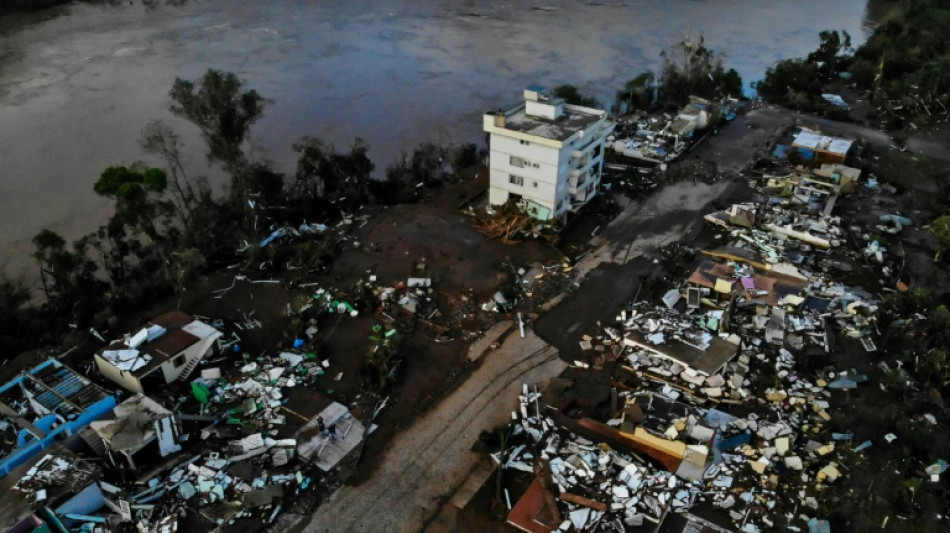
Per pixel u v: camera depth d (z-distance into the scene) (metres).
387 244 59.69
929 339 48.00
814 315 51.00
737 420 41.66
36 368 43.09
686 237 61.38
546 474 38.22
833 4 150.00
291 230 61.16
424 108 92.94
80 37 117.56
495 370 46.25
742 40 124.50
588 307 52.25
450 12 139.25
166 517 35.41
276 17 133.38
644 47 119.38
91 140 81.56
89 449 38.41
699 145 79.81
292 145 79.00
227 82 62.97
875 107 91.88
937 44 105.06
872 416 42.38
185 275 52.22
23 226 64.44
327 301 51.91
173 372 44.22
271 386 43.91
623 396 43.91
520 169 60.12
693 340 47.12
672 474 38.06
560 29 129.50
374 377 44.69
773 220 63.22
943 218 60.09
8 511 33.62
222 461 38.59
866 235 61.72
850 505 36.97
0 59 105.88
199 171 74.69
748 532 35.16
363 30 126.62
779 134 82.94
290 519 36.06
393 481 38.34
